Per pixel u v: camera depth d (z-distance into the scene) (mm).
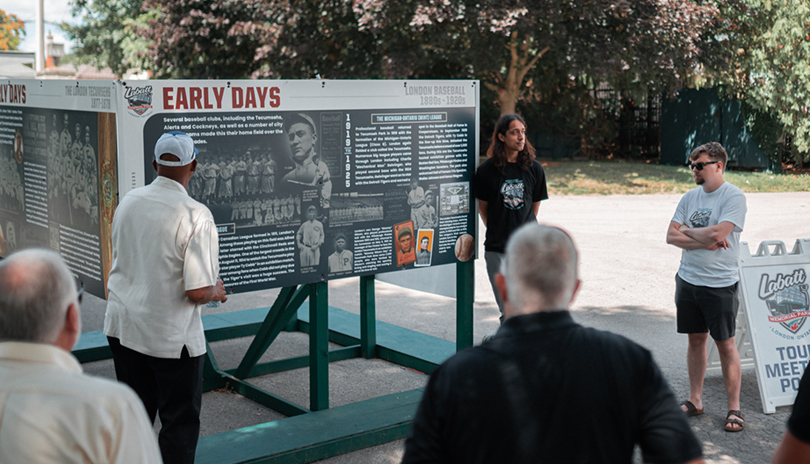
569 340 1811
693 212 4723
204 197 4074
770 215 13211
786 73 19016
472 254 5316
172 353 3422
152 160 3910
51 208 4664
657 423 1791
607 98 24641
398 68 17312
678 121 22469
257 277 4328
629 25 17516
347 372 5793
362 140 4648
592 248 10602
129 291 3480
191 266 3402
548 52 19859
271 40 19422
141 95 3834
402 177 4875
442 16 15867
